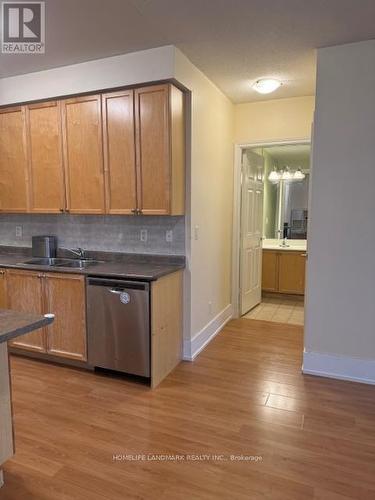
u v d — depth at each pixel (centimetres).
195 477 179
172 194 286
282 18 226
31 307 311
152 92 279
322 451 199
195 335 330
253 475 181
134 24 233
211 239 363
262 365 310
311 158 279
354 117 264
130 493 169
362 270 273
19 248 395
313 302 288
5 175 349
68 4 209
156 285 268
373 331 274
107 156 302
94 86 292
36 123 328
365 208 268
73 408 242
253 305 490
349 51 261
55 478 178
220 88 357
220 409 241
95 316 283
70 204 323
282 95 379
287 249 535
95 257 355
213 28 238
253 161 461
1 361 168
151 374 268
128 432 216
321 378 286
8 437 174
